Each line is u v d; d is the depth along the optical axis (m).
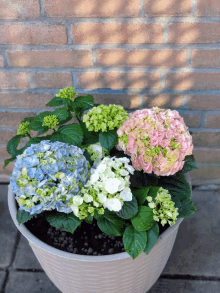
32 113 1.75
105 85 1.61
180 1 1.32
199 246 1.77
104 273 1.21
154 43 1.45
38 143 1.18
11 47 1.50
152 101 1.65
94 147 1.33
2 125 1.81
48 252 1.17
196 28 1.39
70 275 1.28
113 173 1.10
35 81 1.62
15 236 1.87
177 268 1.70
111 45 1.47
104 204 1.10
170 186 1.34
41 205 1.10
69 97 1.31
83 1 1.34
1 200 2.04
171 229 1.18
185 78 1.55
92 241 1.34
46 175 1.09
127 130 1.22
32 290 1.65
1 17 1.41
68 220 1.18
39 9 1.38
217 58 1.47
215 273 1.67
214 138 1.78
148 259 1.23
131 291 1.43
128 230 1.16
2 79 1.62
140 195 1.20
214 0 1.31
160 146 1.20
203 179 2.00
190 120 1.71
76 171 1.12
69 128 1.27
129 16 1.38
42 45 1.49
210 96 1.61
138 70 1.54
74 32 1.43
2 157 1.99
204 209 1.93
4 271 1.73
